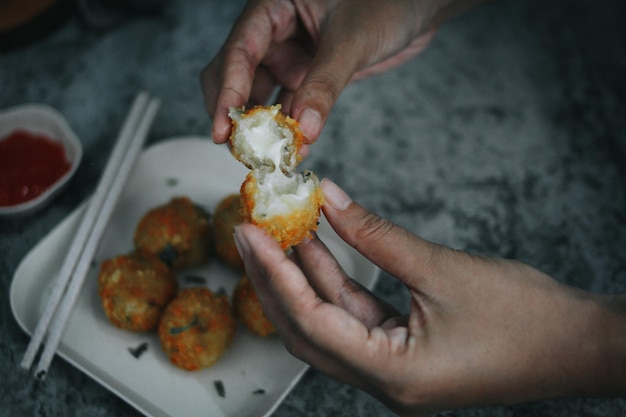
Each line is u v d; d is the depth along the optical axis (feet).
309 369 1.59
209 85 1.55
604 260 1.78
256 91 1.78
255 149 1.31
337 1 1.56
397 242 1.20
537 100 2.11
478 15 2.33
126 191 1.81
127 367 1.52
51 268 1.67
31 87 2.12
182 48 2.23
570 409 1.54
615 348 1.18
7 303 1.69
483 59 2.21
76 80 2.14
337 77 1.43
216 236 1.65
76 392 1.55
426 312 1.19
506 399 1.23
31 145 1.88
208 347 1.48
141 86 2.13
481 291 1.19
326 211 1.23
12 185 1.83
